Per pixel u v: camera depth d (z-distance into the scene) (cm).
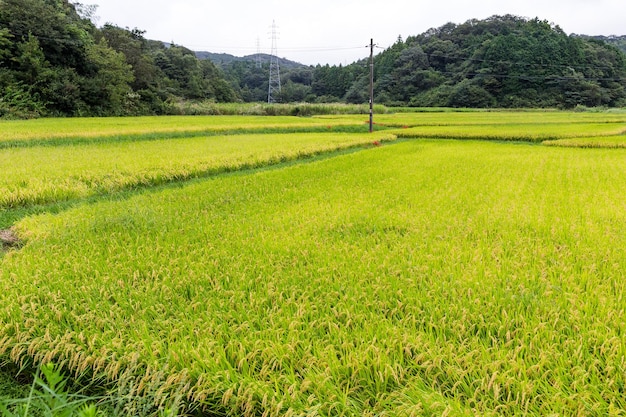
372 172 1234
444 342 299
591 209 742
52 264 461
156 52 7450
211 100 6812
